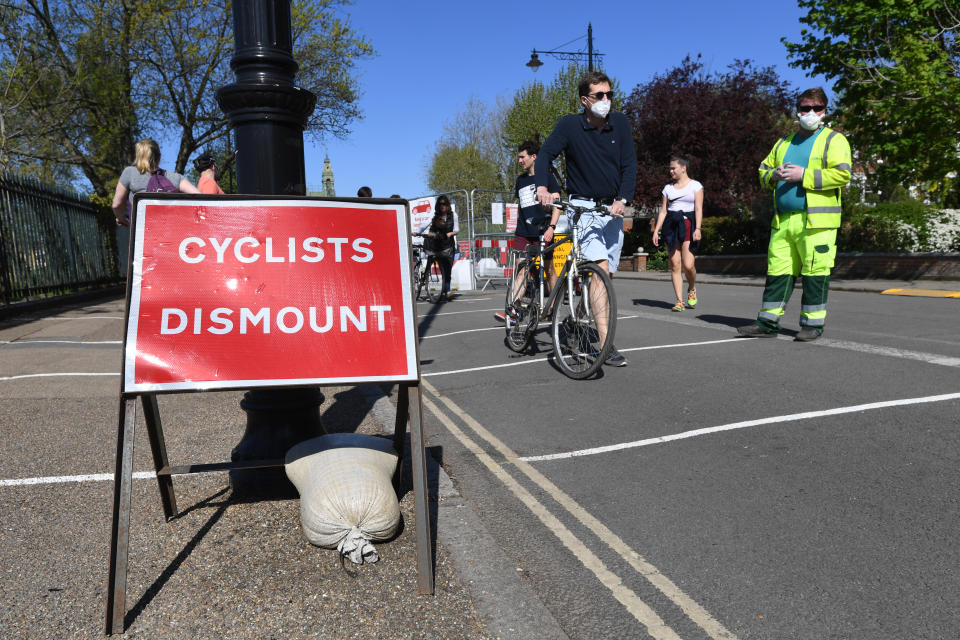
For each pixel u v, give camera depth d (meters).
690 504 2.87
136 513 2.90
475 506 2.99
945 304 9.07
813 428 3.69
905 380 4.52
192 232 2.49
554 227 5.84
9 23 17.92
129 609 2.15
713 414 4.09
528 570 2.39
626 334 7.25
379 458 2.82
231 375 2.36
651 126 24.80
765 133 23.78
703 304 10.03
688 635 1.97
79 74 19.20
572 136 5.27
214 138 23.56
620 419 4.14
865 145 15.04
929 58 12.21
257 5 3.09
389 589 2.24
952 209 16.66
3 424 4.23
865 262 14.91
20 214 11.27
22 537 2.67
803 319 6.20
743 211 22.80
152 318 2.37
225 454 3.60
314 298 2.51
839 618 2.00
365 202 2.66
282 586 2.27
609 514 2.83
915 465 3.09
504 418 4.36
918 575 2.20
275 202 2.58
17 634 2.02
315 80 23.97
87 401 4.84
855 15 13.20
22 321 9.74
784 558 2.37
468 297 13.68
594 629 2.02
